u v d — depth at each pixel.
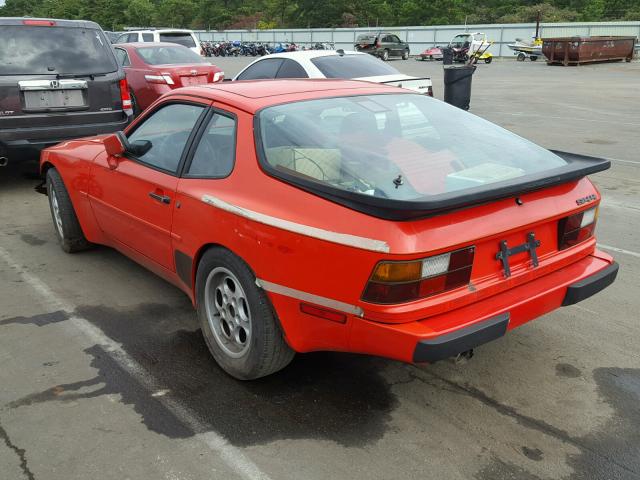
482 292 2.65
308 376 3.24
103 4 100.81
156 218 3.60
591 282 2.99
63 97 6.79
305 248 2.60
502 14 73.44
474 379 3.23
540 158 3.18
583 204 3.03
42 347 3.53
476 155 3.12
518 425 2.84
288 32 69.25
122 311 4.02
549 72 28.28
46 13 104.69
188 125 3.54
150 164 3.73
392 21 79.19
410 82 8.71
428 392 3.10
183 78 11.43
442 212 2.47
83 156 4.50
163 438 2.71
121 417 2.86
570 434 2.78
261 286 2.82
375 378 3.23
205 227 3.11
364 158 2.89
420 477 2.49
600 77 24.88
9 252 5.17
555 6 73.31
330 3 81.38
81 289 4.38
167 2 98.31
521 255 2.82
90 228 4.66
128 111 7.35
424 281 2.45
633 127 12.21
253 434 2.75
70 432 2.75
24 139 6.61
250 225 2.82
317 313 2.65
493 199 2.58
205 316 3.30
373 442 2.70
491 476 2.50
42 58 6.68
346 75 8.59
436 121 3.44
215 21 94.56
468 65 11.52
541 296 2.81
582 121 13.07
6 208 6.59
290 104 3.24
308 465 2.55
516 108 15.41
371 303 2.45
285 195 2.75
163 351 3.50
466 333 2.48
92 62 7.00
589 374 3.29
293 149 2.89
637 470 2.54
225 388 3.11
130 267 4.82
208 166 3.26
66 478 2.46
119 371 3.28
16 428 2.78
